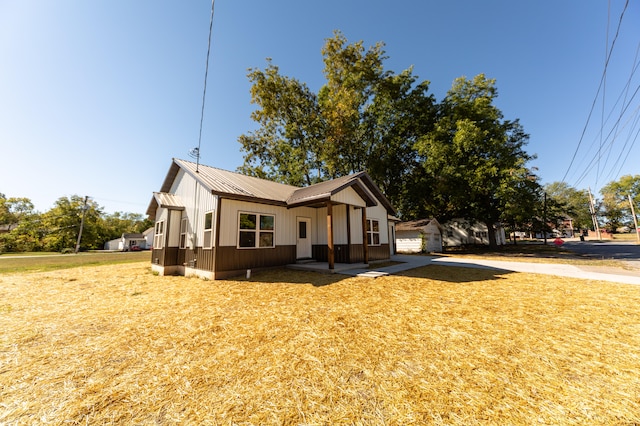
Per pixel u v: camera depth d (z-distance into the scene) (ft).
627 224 160.76
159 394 7.68
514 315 14.47
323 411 6.88
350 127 66.64
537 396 7.29
